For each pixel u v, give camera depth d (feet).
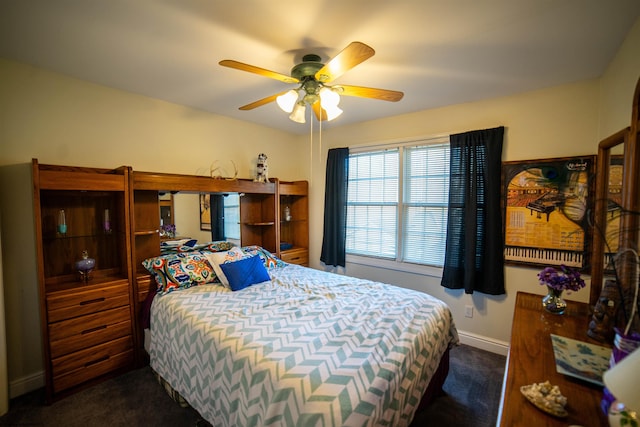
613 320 4.28
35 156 6.86
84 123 7.56
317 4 4.51
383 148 10.89
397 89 8.00
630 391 2.23
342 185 11.78
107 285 7.16
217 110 10.10
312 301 7.00
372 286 8.16
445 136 9.46
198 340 5.54
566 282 5.42
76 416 6.00
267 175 11.82
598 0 4.36
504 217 8.47
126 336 7.48
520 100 8.19
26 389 6.74
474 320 9.13
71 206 7.51
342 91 6.08
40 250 6.25
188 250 9.79
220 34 5.39
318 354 4.57
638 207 4.16
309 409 3.62
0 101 6.38
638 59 4.88
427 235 10.19
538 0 4.37
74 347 6.66
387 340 5.10
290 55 6.14
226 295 7.38
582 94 7.36
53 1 4.42
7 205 6.53
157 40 5.62
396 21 4.94
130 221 7.57
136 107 8.49
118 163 8.18
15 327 6.64
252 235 11.71
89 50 6.02
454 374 7.64
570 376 3.50
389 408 4.16
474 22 4.97
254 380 4.31
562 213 7.65
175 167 9.41
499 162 8.36
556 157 7.72
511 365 3.83
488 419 6.03
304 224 13.01
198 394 5.40
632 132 4.24
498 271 8.45
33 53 6.15
